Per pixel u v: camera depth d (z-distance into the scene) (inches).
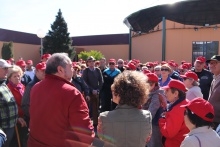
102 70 371.2
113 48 1443.2
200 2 603.5
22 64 320.8
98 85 312.2
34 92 96.4
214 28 954.7
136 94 89.6
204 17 706.2
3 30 1233.4
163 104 145.7
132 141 85.4
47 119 87.9
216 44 970.1
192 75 176.6
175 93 126.4
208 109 87.0
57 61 94.4
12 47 1154.7
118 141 85.4
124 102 90.3
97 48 1494.8
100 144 87.9
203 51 995.9
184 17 720.3
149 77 148.6
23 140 176.7
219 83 163.2
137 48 1237.7
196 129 87.7
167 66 230.1
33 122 91.9
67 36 1480.1
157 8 671.1
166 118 124.9
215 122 159.0
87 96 279.1
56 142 86.7
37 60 1467.8
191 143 84.0
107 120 87.1
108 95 328.5
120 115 87.7
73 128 86.7
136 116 87.8
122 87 90.2
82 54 1170.0
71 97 87.8
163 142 130.4
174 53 1045.8
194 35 1008.2
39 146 88.8
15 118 151.5
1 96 143.2
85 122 87.1
